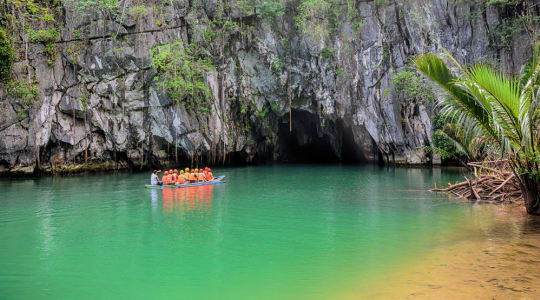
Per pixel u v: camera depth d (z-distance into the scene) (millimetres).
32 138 25391
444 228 9641
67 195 16375
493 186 14312
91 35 27172
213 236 9125
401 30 29938
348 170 29750
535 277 6035
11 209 13016
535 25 26375
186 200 14812
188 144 30391
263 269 6770
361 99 31859
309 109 34250
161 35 28859
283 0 31547
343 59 31859
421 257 7273
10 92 24312
